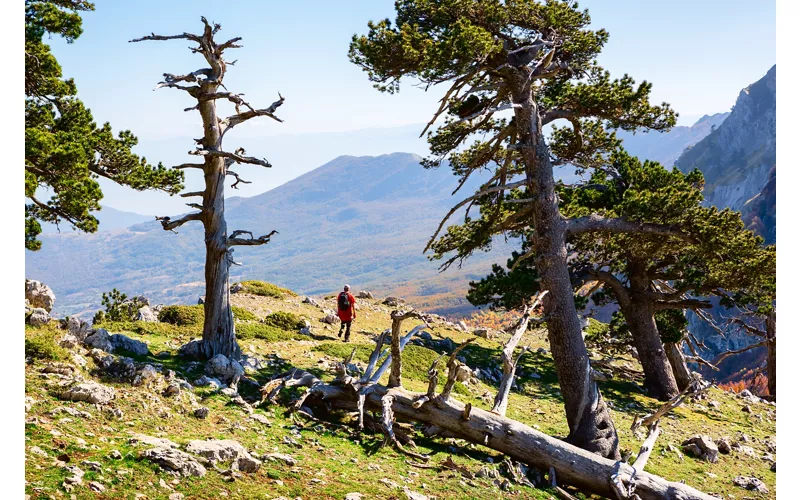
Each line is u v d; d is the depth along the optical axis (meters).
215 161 17.55
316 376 17.55
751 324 38.19
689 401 27.94
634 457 17.75
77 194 16.19
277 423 13.70
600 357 34.16
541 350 32.12
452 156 26.28
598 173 29.48
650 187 27.55
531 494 13.02
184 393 13.48
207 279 17.70
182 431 11.56
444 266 26.30
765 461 19.67
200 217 17.73
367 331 28.47
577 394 17.92
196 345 17.48
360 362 21.59
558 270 18.91
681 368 31.47
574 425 17.78
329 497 10.01
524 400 22.66
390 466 12.55
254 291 33.59
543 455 14.59
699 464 18.25
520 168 22.78
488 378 24.33
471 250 25.72
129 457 9.34
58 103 19.30
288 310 30.12
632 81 21.92
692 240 23.20
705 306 28.02
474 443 15.34
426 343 27.09
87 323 16.45
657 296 28.94
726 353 37.28
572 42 21.30
